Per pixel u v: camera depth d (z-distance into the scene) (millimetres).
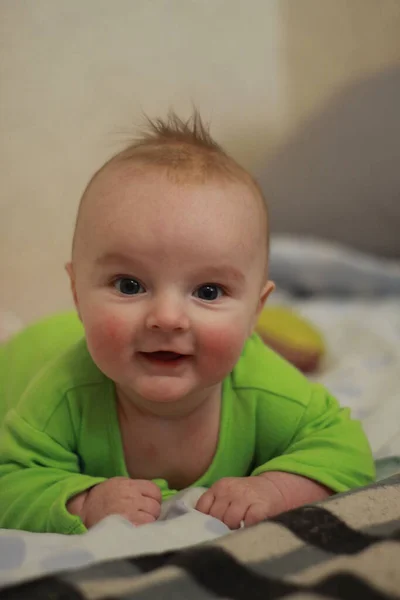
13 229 1521
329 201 1905
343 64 1865
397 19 1837
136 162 707
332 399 848
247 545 520
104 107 1575
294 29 1816
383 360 1292
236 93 1789
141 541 579
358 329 1460
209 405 765
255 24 1776
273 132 1862
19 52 1484
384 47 1859
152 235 646
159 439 760
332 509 582
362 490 623
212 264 659
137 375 671
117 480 692
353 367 1250
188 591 460
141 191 671
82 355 794
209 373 676
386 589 449
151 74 1642
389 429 945
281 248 1776
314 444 777
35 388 783
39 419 756
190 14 1682
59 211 1552
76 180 1557
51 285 1564
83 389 767
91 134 1562
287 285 1792
